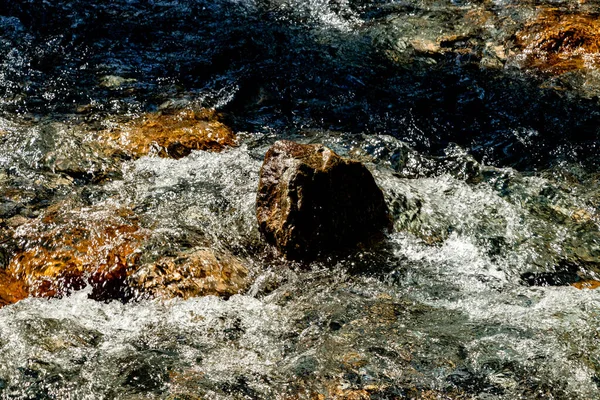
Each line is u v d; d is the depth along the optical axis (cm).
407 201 511
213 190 525
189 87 703
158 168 557
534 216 511
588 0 841
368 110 673
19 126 608
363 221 477
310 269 450
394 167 581
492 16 820
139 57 754
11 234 453
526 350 363
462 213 510
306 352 364
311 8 868
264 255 460
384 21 831
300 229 455
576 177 573
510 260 467
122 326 384
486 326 388
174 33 801
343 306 409
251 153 591
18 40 767
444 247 477
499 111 662
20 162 549
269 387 336
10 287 410
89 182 534
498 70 723
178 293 407
